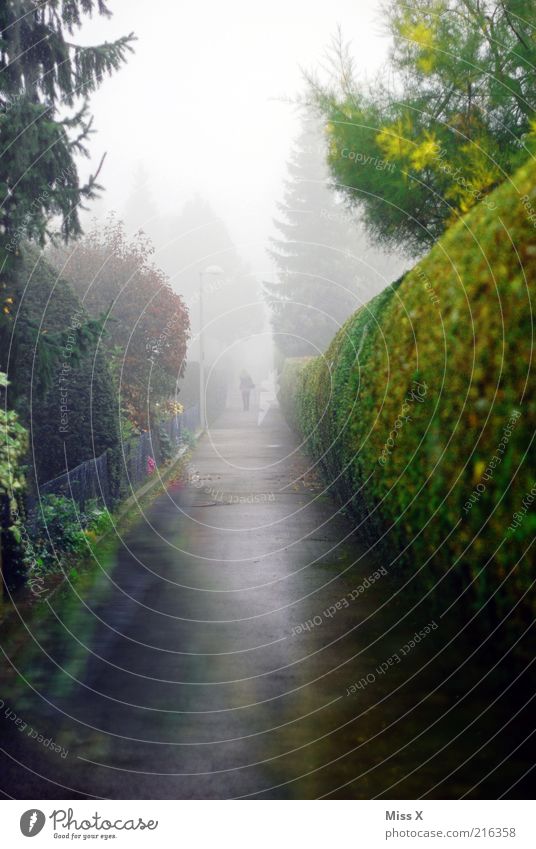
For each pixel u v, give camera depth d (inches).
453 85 354.0
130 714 192.5
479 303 212.1
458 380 220.1
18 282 342.3
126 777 161.3
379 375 320.8
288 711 192.1
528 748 166.2
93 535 394.6
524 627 179.0
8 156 329.1
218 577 336.8
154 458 719.7
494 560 192.5
